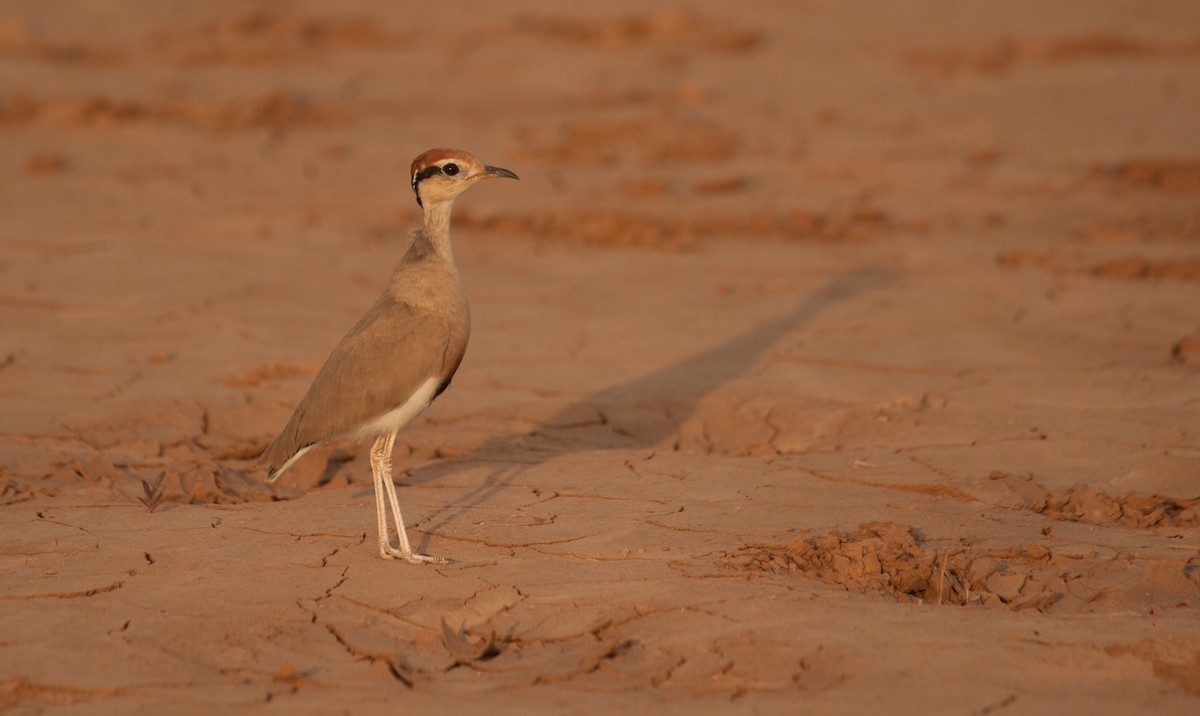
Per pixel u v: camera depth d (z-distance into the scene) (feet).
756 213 91.04
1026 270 75.61
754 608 34.37
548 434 52.08
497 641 33.53
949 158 106.01
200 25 164.96
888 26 171.22
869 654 31.76
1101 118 120.16
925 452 48.57
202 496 44.75
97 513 42.37
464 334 40.01
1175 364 58.34
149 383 56.75
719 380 57.77
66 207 89.92
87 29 159.33
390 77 142.41
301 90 134.10
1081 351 60.49
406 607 35.27
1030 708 29.17
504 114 126.00
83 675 31.22
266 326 65.77
